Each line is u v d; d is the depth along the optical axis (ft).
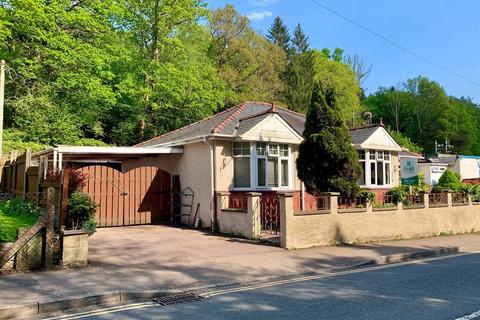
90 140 92.94
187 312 20.29
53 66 77.97
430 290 24.29
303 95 146.51
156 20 94.84
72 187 40.47
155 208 56.59
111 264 31.04
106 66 86.79
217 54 131.13
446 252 43.80
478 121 272.92
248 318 18.92
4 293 22.53
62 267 29.32
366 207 47.80
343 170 46.80
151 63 94.89
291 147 59.16
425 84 248.52
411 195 55.57
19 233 28.25
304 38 193.47
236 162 55.06
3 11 68.13
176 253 35.96
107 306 21.86
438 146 236.43
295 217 40.75
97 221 52.13
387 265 34.99
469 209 63.05
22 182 52.60
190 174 56.59
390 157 75.46
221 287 26.03
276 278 28.76
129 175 55.06
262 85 132.87
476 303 21.11
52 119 85.25
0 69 55.36
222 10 130.72
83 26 80.53
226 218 48.19
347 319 18.40
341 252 39.17
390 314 19.12
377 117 256.11
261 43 138.92
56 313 20.65
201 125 66.18
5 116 83.46
